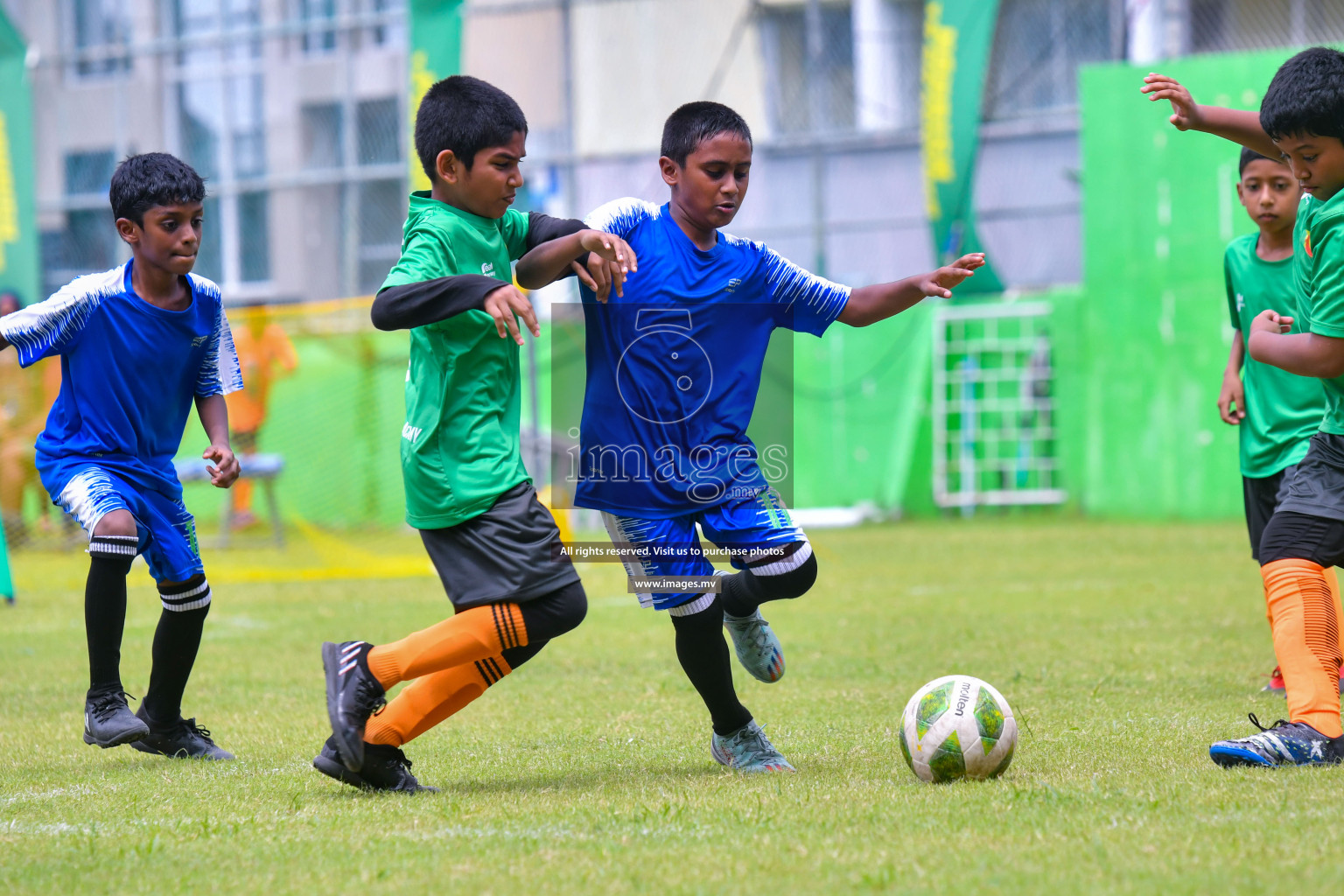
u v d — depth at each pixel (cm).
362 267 5809
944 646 2239
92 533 1400
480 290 1127
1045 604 2825
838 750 1399
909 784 1189
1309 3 5538
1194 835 966
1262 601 2758
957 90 5028
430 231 1208
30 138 5550
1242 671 1889
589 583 3575
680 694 1841
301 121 6047
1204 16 5681
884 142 5859
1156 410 5312
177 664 1462
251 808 1169
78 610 3120
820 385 5819
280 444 5056
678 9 6344
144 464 1469
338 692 1179
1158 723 1484
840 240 5919
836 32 6134
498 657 1205
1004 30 5756
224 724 1672
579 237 1195
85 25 6372
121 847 1026
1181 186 5231
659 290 1295
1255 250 1862
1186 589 3016
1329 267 1225
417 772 1338
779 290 1343
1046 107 5769
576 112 6438
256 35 5706
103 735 1378
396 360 4978
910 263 5828
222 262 6053
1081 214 5628
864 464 5775
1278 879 854
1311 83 1209
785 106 6225
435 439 1199
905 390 5741
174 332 1461
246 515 4906
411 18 5131
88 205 5978
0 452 4638
